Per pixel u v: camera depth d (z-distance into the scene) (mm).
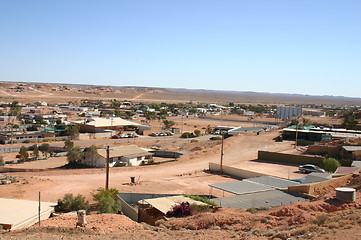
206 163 56688
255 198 29453
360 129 89500
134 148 65875
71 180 44219
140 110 191625
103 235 20469
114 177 46875
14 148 76062
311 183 33406
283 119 147750
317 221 19141
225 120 151000
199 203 28094
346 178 35656
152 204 28344
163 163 58438
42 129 98188
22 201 31078
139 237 19547
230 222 22203
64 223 24500
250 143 72688
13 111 135875
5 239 18641
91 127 103000
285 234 17266
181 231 21125
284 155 56062
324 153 57750
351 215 19078
